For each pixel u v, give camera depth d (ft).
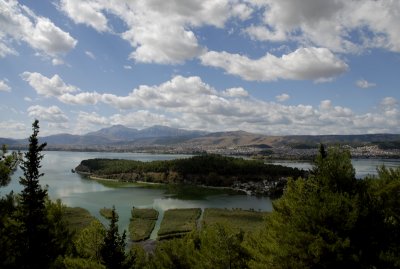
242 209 475.72
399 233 73.77
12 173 89.76
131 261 102.63
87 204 496.64
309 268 70.38
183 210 458.09
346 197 72.69
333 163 79.51
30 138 99.30
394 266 65.31
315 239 70.13
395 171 97.50
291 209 81.92
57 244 106.52
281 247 75.72
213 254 106.42
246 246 106.83
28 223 95.14
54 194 587.68
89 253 106.73
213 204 526.57
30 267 93.45
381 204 76.48
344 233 70.13
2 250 85.66
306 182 83.82
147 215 420.36
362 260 67.77
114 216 101.65
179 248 129.29
